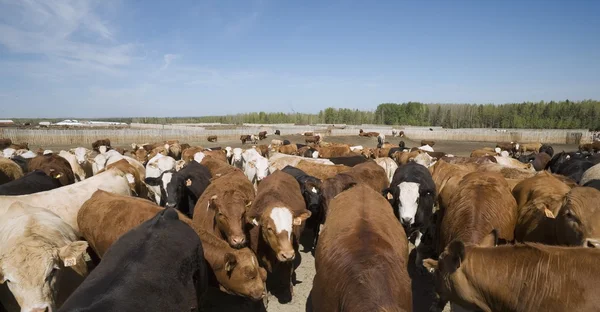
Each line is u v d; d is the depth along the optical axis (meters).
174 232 4.92
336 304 3.52
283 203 6.59
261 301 6.84
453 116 121.94
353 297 3.25
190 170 10.69
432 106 137.62
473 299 4.16
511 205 6.17
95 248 6.77
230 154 25.22
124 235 4.84
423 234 8.64
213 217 7.12
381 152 26.78
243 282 5.23
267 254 6.82
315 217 9.36
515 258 3.87
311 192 9.31
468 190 6.15
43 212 6.05
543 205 5.88
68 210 7.59
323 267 4.10
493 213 5.66
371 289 3.26
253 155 16.53
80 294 3.65
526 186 6.98
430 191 8.21
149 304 3.79
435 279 4.54
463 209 5.77
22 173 12.64
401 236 4.86
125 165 11.38
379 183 11.13
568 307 3.47
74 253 4.78
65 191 7.94
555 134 58.66
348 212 4.98
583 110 97.81
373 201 5.47
